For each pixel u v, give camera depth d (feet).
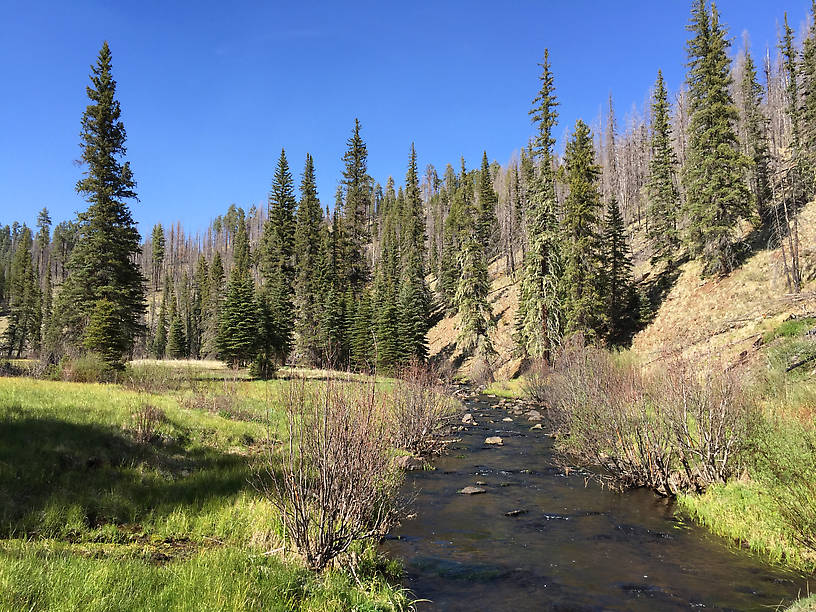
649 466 38.68
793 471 25.13
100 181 109.91
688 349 86.94
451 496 38.88
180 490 31.45
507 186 286.87
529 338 128.98
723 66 118.32
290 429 23.18
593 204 131.23
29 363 116.98
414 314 184.96
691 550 26.73
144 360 157.38
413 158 324.39
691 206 123.85
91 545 22.29
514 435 68.64
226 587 17.07
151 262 523.29
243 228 363.35
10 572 15.51
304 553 21.91
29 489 27.02
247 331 152.76
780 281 101.81
